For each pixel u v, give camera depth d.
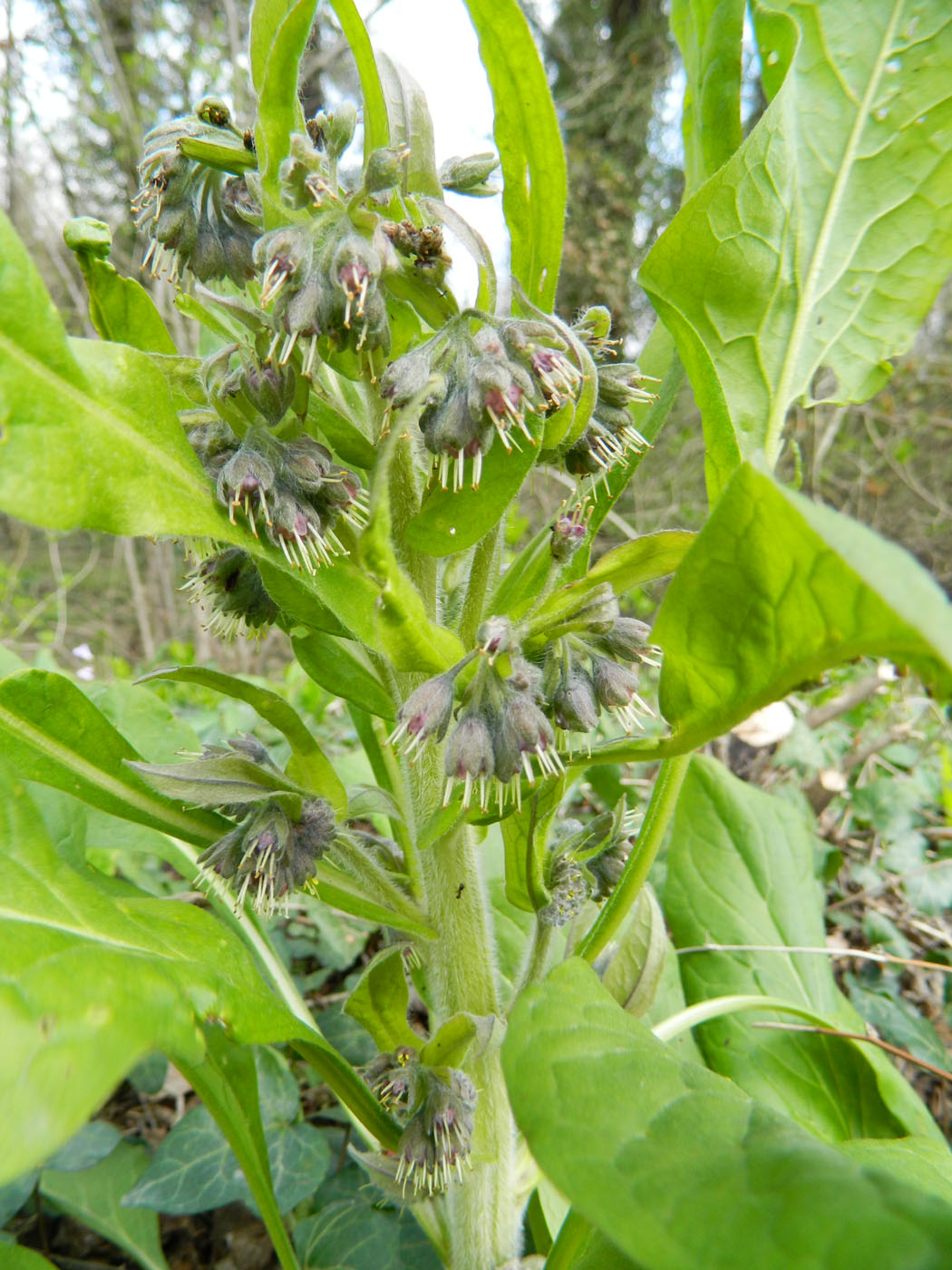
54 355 0.09
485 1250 0.14
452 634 0.11
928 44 0.14
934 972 0.26
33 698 0.11
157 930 0.10
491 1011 0.14
